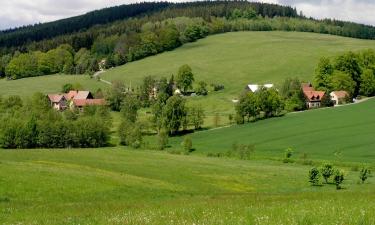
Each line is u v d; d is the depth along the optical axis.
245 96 157.00
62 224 20.98
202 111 155.38
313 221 18.28
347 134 124.88
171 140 143.88
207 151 121.44
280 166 92.62
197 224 18.03
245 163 95.75
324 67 194.00
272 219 18.80
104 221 20.56
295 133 132.38
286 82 177.88
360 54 199.50
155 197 47.62
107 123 155.62
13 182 45.22
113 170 68.69
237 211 22.19
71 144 135.50
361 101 179.50
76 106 199.88
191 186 60.34
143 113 188.62
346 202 27.27
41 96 183.12
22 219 25.16
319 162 97.62
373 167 90.69
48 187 45.44
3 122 133.75
